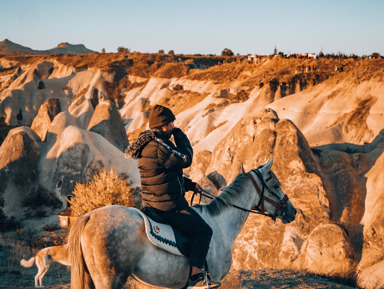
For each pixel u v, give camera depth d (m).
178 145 4.77
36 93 119.44
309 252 16.58
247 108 68.81
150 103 112.69
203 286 4.70
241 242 19.31
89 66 143.00
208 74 112.00
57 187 37.06
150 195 4.61
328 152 23.23
